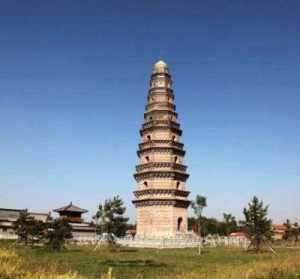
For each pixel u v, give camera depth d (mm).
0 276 27781
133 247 91250
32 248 80562
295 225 136750
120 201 87000
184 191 101812
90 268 47281
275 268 39438
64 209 129750
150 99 109500
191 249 87375
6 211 129875
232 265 46125
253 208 86000
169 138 104250
